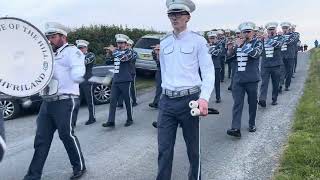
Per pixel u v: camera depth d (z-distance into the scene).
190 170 5.32
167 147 5.12
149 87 16.41
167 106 5.14
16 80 4.93
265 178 6.09
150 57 17.39
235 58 8.69
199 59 5.09
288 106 11.32
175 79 5.10
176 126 5.20
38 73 5.04
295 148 6.94
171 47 5.14
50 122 6.07
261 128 9.06
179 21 5.05
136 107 12.41
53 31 5.94
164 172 5.12
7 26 4.86
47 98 5.97
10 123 10.86
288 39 13.73
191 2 5.09
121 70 9.75
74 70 5.95
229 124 9.58
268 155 7.14
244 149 7.57
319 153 6.54
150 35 18.41
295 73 18.62
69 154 6.31
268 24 11.37
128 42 9.99
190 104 4.88
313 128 8.38
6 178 6.51
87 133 9.27
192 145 5.22
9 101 11.31
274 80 11.46
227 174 6.33
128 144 8.22
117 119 10.78
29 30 4.96
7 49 4.88
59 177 6.46
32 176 6.01
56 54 5.99
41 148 6.03
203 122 9.80
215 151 7.50
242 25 8.66
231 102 12.45
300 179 5.65
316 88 13.68
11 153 7.90
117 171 6.64
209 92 4.93
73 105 6.08
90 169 6.74
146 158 7.28
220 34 15.52
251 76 8.53
